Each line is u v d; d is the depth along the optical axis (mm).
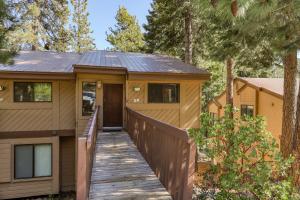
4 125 9484
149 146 5906
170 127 4266
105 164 5938
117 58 12102
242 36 7984
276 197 3342
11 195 9531
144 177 5102
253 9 3486
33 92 9812
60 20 21766
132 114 8648
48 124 10016
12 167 9555
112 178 5027
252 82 14312
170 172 4258
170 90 10883
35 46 18375
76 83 9789
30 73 9234
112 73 9523
